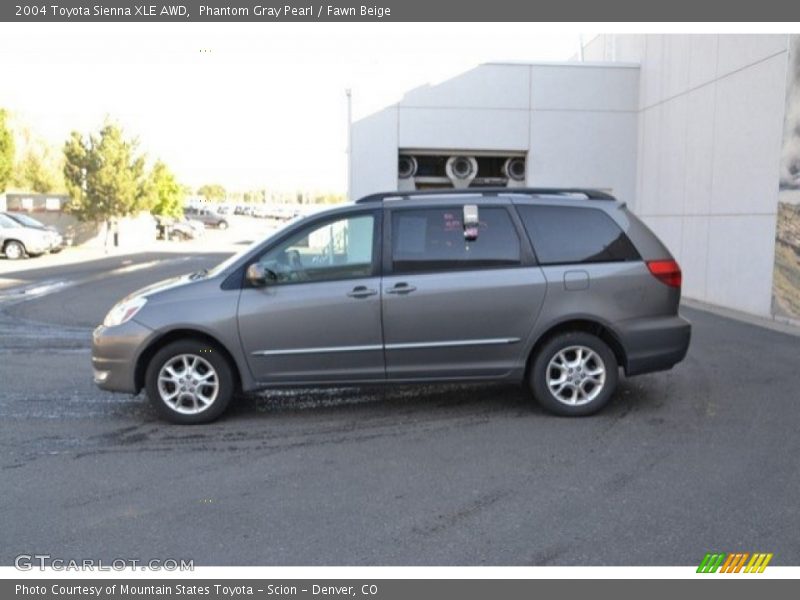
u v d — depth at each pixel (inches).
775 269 413.1
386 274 218.7
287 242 220.2
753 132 432.5
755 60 428.1
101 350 218.8
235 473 181.9
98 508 161.6
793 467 182.7
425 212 222.5
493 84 589.6
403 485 173.2
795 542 143.4
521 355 222.5
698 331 381.7
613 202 228.8
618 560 137.3
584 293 220.4
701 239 500.1
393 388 264.2
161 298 218.5
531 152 597.6
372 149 585.9
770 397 248.5
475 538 146.2
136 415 233.8
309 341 217.3
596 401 225.0
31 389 269.4
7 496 168.1
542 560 137.6
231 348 216.2
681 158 527.2
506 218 223.1
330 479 177.5
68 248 1240.8
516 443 202.4
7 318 452.4
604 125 602.9
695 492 167.2
